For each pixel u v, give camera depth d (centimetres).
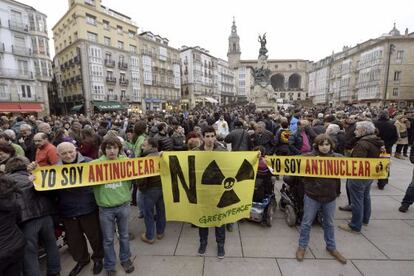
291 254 370
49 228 311
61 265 362
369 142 389
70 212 327
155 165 375
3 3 2953
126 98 4231
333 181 360
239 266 346
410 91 4562
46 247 316
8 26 3008
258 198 453
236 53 9288
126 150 561
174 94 5547
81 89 3778
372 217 481
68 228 336
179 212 378
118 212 330
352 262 349
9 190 243
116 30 4094
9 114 2939
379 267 339
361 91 5322
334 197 358
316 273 329
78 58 3662
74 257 341
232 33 9225
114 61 4047
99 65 3809
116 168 342
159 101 4978
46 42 3403
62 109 4450
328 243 364
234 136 607
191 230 453
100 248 349
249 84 8775
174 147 595
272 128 946
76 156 333
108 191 325
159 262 358
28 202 288
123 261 340
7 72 3006
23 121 988
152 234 406
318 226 456
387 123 740
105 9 4091
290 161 382
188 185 372
